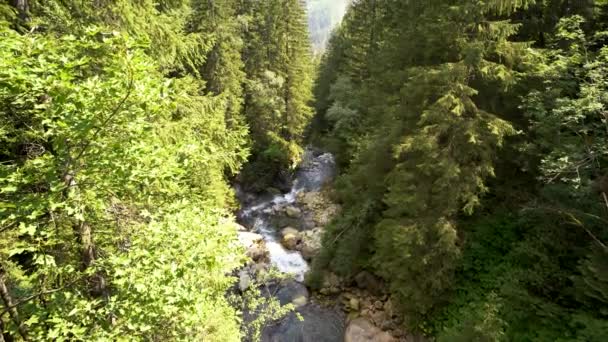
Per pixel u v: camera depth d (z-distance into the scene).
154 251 4.18
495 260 9.93
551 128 7.93
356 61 24.56
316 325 12.51
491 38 9.70
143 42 3.99
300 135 31.41
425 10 11.99
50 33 6.13
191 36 9.16
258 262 16.45
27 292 5.48
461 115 9.86
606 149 7.32
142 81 4.11
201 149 6.43
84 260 5.59
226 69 22.92
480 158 10.11
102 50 5.45
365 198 14.43
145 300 4.10
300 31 29.52
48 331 4.10
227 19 23.41
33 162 3.79
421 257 9.91
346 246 14.16
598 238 8.09
